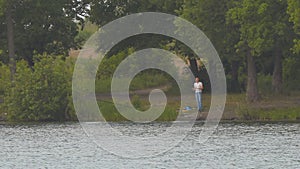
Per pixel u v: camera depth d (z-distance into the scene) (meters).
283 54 139.75
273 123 114.88
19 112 129.88
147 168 71.31
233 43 133.12
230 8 129.50
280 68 143.75
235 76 160.50
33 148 87.94
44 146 89.69
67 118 130.25
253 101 134.00
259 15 124.69
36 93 129.00
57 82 129.38
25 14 162.50
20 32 164.50
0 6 149.88
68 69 131.38
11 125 122.25
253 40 124.50
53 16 166.75
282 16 125.75
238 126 110.44
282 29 124.06
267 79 161.38
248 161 74.00
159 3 158.88
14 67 143.62
